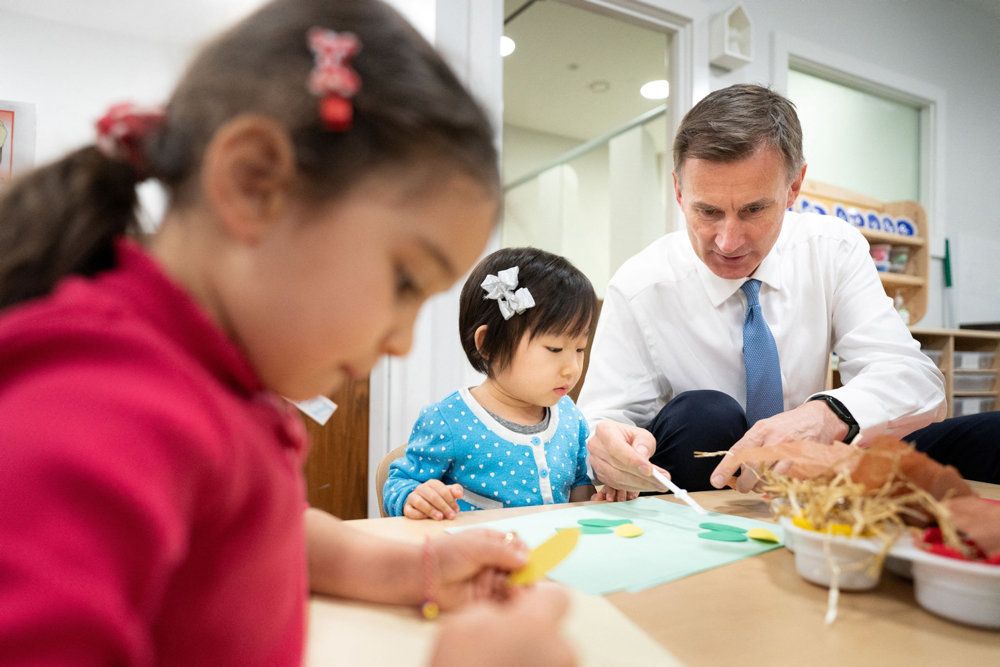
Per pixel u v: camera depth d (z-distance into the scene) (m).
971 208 3.12
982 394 2.51
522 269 1.10
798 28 2.54
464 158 0.33
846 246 1.35
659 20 2.21
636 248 3.05
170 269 0.32
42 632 0.20
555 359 1.07
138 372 0.25
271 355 0.32
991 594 0.41
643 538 0.63
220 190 0.30
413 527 0.68
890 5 2.84
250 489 0.31
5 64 1.95
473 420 1.11
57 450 0.22
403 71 0.33
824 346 1.34
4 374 0.25
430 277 0.34
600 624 0.41
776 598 0.47
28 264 0.32
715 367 1.36
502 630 0.27
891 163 2.88
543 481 1.10
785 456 0.59
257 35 0.32
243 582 0.31
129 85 2.11
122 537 0.22
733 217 1.11
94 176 0.33
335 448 1.90
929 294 2.92
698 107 1.15
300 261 0.30
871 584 0.48
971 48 3.14
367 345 0.33
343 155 0.30
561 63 3.05
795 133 1.12
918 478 0.49
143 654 0.23
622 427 1.01
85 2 1.93
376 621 0.43
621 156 3.13
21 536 0.20
